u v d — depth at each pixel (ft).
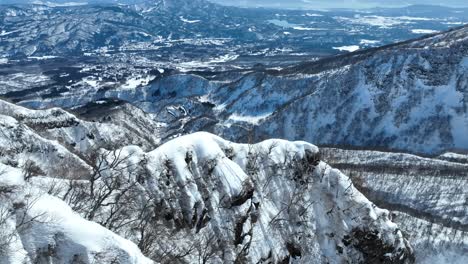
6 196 65.92
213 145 140.26
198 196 128.36
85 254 64.90
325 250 147.95
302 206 151.33
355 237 151.53
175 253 111.14
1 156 136.77
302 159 158.51
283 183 152.46
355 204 156.04
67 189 100.53
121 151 123.75
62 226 67.10
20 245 61.87
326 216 154.10
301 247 144.25
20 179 70.59
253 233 135.44
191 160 134.21
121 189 111.55
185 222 123.95
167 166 129.08
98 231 68.08
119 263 66.08
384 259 153.79
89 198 99.40
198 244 119.75
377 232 153.07
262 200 144.87
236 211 133.39
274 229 140.97
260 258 131.95
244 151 150.61
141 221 104.17
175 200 124.16
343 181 159.63
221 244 126.31
